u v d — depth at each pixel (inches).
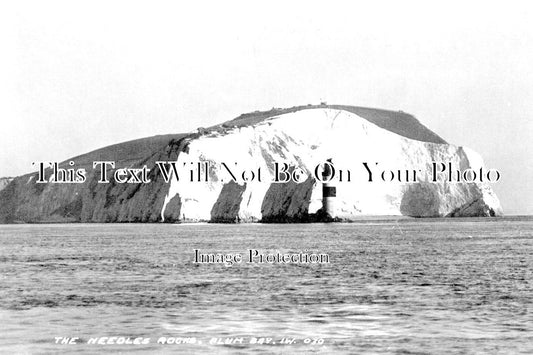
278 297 1491.1
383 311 1304.1
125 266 2268.7
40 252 3026.6
